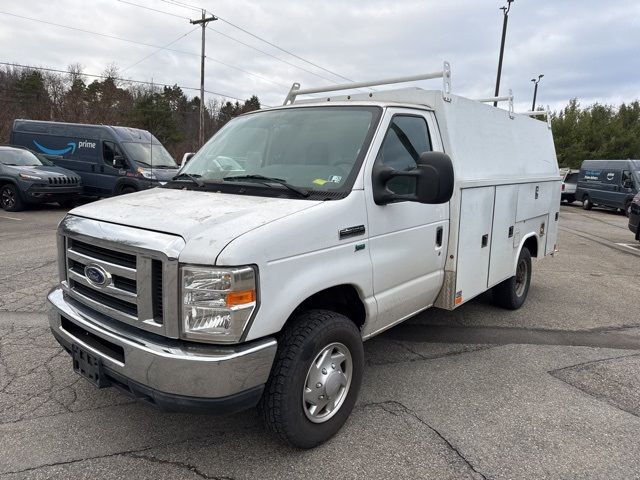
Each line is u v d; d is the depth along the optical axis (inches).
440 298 172.6
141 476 113.5
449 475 116.2
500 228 201.6
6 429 130.0
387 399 151.5
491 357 185.9
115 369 109.9
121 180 578.9
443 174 121.8
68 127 621.6
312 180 133.4
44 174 559.5
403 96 171.5
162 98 2053.4
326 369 124.0
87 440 126.3
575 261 391.2
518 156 222.4
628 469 120.0
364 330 139.6
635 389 162.4
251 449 124.3
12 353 174.6
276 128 155.5
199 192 137.0
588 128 1461.6
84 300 121.3
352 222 125.7
